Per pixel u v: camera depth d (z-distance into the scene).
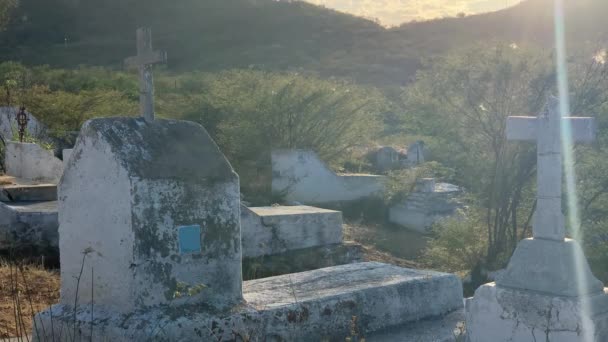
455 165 14.97
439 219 15.27
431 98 13.98
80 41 74.00
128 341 4.07
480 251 13.27
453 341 5.00
